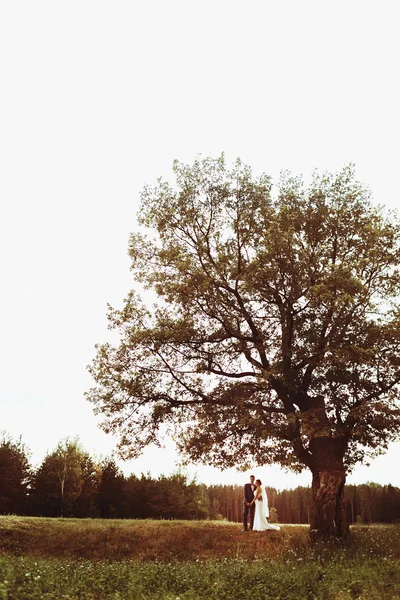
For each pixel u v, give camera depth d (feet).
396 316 73.00
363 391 72.59
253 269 73.56
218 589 37.83
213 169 83.15
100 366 74.64
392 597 36.94
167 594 36.58
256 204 82.07
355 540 68.49
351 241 79.71
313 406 74.08
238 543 68.59
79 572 43.65
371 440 72.28
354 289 69.41
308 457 74.33
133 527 75.25
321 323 75.20
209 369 75.97
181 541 69.51
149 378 75.05
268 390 75.72
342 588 39.88
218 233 80.53
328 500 70.13
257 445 75.10
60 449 134.51
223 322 75.97
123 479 142.31
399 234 77.66
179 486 152.87
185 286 75.46
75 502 132.36
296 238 74.49
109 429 74.69
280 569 49.39
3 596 31.96
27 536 69.26
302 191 83.51
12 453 131.44
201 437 75.56
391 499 166.50
